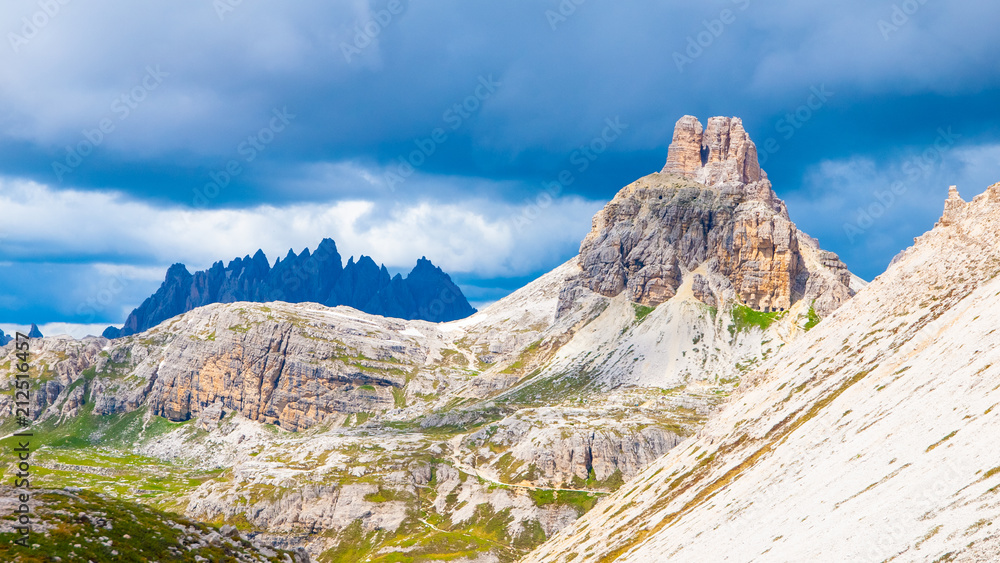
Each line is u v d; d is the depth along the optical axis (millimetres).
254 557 125000
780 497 167250
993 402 136750
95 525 114500
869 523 128250
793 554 135625
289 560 128625
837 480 154375
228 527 130375
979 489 117188
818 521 142625
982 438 128625
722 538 167500
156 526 121438
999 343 154375
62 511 115750
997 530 106750
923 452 139375
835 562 124188
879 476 143000
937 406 152125
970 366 156250
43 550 104500
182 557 115875
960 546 109062
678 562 170500
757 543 152000
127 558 110438
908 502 126438
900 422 158250
